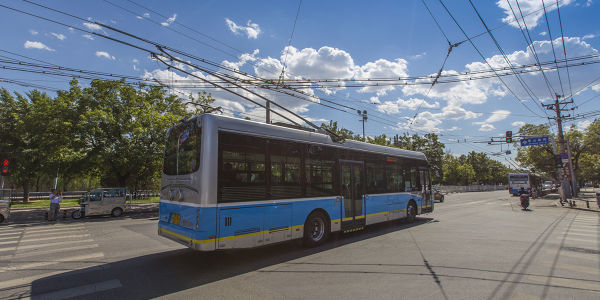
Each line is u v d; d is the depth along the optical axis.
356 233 9.70
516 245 7.78
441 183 68.44
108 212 16.53
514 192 37.22
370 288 4.68
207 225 5.52
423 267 5.80
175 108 22.23
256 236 6.30
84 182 36.97
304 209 7.44
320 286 4.80
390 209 10.59
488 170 85.94
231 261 6.41
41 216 17.02
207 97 22.84
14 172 26.42
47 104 19.48
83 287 4.88
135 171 20.56
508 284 4.85
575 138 36.31
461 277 5.19
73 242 8.84
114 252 7.42
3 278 5.39
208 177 5.64
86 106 19.27
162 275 5.48
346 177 8.87
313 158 7.91
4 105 26.58
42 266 6.18
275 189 6.83
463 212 16.98
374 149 10.21
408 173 11.94
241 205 6.09
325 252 7.10
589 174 40.88
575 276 5.26
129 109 19.66
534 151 37.94
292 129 7.57
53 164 19.58
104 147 18.16
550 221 12.87
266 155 6.77
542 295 4.39
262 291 4.61
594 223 12.23
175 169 6.52
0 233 10.80
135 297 4.43
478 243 8.04
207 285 4.92
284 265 6.05
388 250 7.26
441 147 44.88
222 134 6.01
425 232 9.84
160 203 6.99
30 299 4.39
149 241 8.92
